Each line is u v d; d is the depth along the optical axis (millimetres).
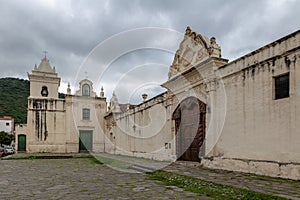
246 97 10414
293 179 8234
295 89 8398
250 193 6055
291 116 8469
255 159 9781
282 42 8977
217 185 7289
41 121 28984
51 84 30578
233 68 11195
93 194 6344
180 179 8430
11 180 8836
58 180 8742
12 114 64938
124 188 7113
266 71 9570
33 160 18359
